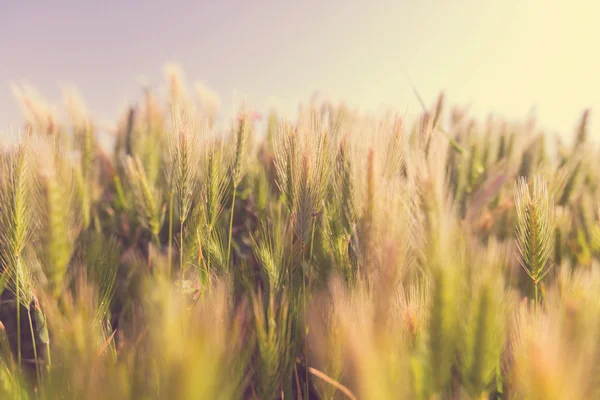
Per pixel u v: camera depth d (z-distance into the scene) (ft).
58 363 1.27
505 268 1.51
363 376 1.15
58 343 1.28
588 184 2.31
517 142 2.56
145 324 1.37
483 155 2.50
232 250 1.94
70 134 2.34
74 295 1.49
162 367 1.15
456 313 1.19
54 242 1.37
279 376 1.34
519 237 1.43
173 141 1.71
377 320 1.21
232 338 1.26
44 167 1.40
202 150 1.73
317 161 1.59
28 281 1.42
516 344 1.23
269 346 1.31
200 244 1.62
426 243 1.22
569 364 1.11
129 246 2.07
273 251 1.58
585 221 1.83
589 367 1.11
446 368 1.18
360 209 1.43
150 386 1.17
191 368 1.09
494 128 2.62
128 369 1.21
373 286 1.29
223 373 1.19
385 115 1.65
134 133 2.48
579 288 1.24
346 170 1.57
